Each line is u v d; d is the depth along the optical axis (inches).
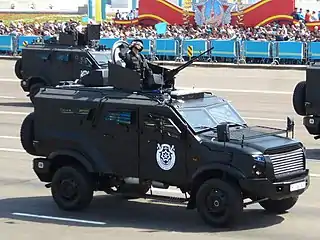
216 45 2087.8
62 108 634.2
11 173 820.0
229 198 562.6
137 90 616.1
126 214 636.1
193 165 577.6
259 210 642.2
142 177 602.5
